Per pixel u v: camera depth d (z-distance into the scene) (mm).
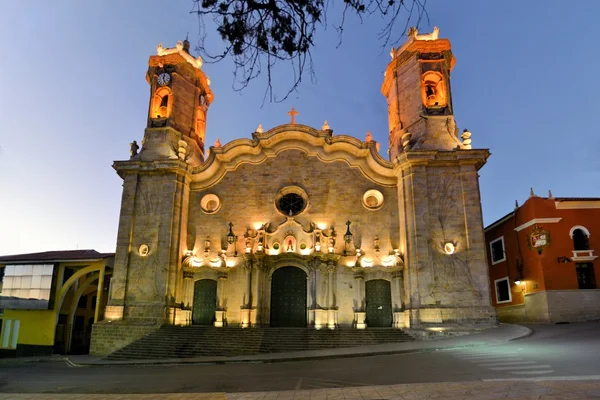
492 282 36875
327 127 35531
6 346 32500
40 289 32438
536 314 29719
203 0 6230
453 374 13688
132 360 24141
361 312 29766
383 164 32188
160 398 10320
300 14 6348
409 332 26250
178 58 35500
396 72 35062
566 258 29391
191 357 24391
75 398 10469
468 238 28672
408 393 9930
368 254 31250
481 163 30266
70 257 33281
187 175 33156
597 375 11859
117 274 30281
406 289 29125
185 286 31578
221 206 33406
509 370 13633
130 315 29344
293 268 31500
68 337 34688
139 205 31844
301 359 20328
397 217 31719
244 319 29875
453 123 31953
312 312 29688
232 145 33938
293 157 34031
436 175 30219
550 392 9219
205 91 38594
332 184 33062
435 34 34406
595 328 22891
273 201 33125
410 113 33219
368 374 14844
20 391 14836
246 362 20750
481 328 25875
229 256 32062
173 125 34281
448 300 27734
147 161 32094
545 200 30688
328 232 31859
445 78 33125
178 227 31516
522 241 32031
